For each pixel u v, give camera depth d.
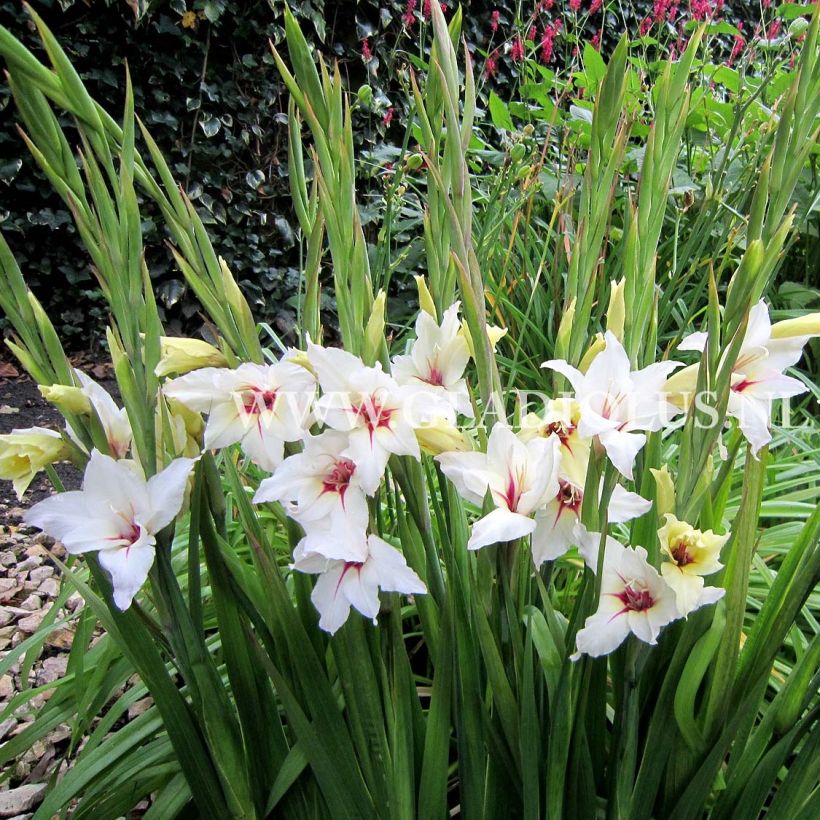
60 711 0.85
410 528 0.65
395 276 2.10
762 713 0.80
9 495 1.82
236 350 0.58
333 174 0.54
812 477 1.04
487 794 0.64
